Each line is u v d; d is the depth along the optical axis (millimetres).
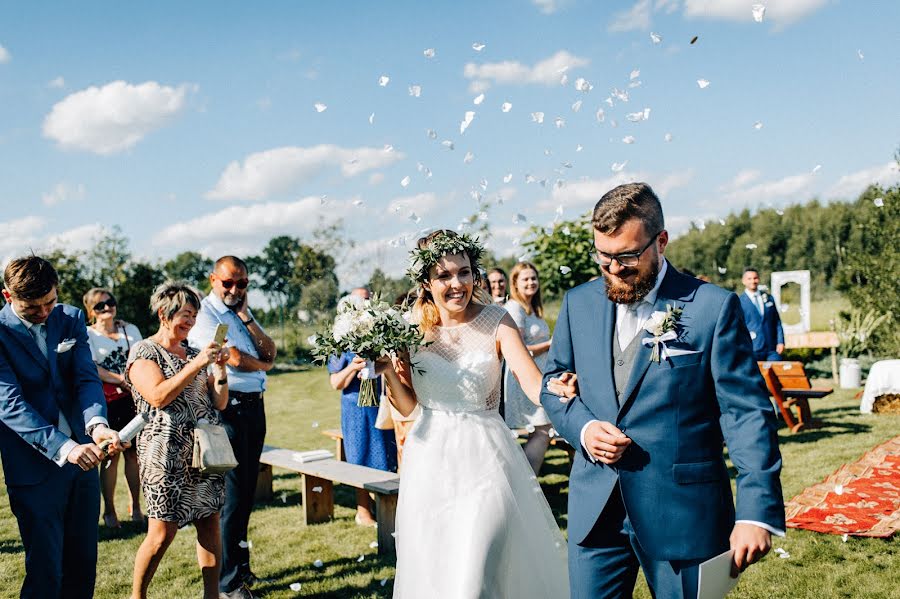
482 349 3295
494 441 3145
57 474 3197
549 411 2447
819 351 15219
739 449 2041
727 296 2160
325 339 3277
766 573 4203
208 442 3596
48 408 3266
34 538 3125
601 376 2311
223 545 4266
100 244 21344
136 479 6176
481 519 2904
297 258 29344
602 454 2184
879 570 4152
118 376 5938
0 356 3166
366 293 5934
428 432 3178
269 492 6824
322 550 5148
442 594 2846
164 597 4375
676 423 2152
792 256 32062
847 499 5508
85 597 3352
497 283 7152
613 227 2160
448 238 3273
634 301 2221
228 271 4516
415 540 2994
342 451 6992
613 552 2309
